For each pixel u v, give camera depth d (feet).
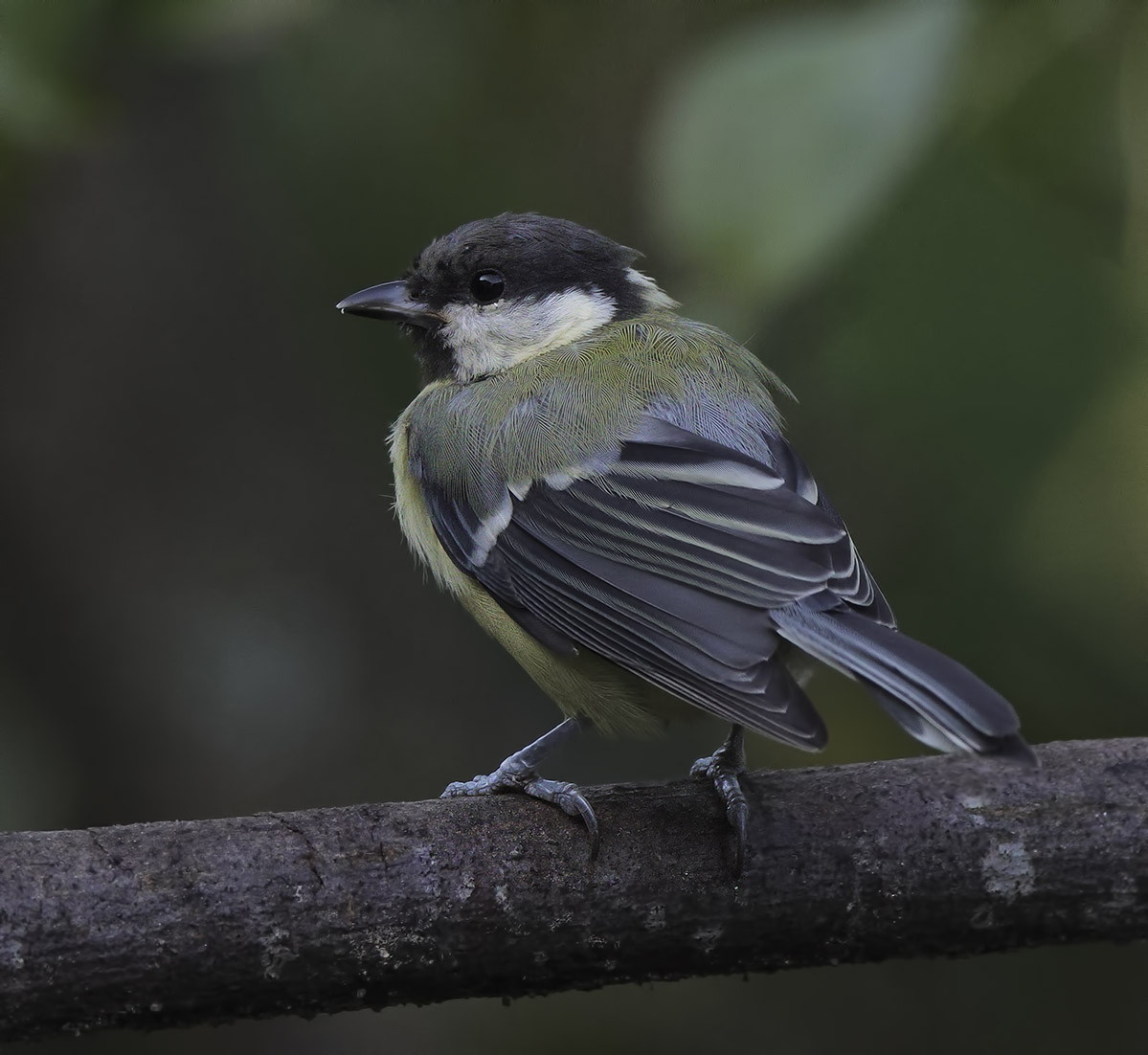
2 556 37.88
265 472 39.42
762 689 21.47
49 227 38.22
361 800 38.19
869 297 27.91
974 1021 38.70
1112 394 28.09
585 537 25.96
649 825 22.39
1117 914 22.89
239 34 29.32
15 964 19.65
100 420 38.70
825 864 22.39
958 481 30.19
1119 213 25.11
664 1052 37.65
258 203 37.60
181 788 37.68
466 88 34.30
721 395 27.45
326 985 20.99
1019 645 32.32
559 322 30.30
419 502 29.53
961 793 23.09
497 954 21.63
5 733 36.17
